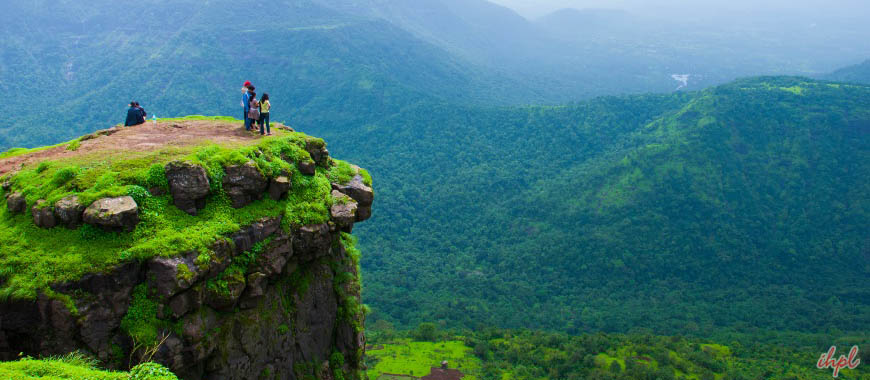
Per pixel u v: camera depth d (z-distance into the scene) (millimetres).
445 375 70062
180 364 12062
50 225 12234
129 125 20578
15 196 13125
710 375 68062
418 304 111312
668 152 149875
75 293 11203
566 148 198250
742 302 110250
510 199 173000
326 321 17578
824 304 107000
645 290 119000
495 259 140625
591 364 73312
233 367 13438
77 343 11258
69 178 13398
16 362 9648
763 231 133375
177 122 21250
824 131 150125
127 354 11492
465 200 176750
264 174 14938
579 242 134750
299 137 18172
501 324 102750
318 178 17547
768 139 153250
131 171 13516
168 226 12656
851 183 138625
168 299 11836
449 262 140375
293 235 15398
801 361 74000
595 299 115875
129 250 11695
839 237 128500
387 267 134875
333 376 17438
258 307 14375
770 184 143750
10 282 11125
